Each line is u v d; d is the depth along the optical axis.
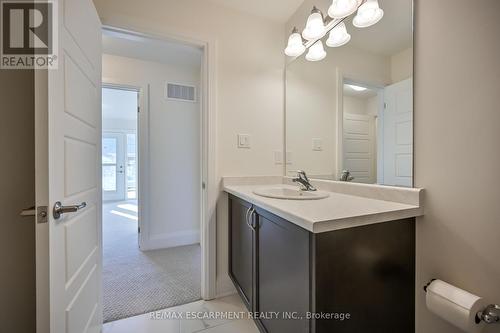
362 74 1.33
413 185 1.06
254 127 1.88
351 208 0.98
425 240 1.01
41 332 0.77
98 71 1.34
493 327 0.81
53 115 0.81
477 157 0.84
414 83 1.05
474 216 0.85
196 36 1.67
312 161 1.71
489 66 0.80
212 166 1.74
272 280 1.09
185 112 2.91
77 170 1.04
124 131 6.68
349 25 1.42
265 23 1.92
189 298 1.74
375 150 1.26
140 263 2.35
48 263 0.78
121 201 6.40
